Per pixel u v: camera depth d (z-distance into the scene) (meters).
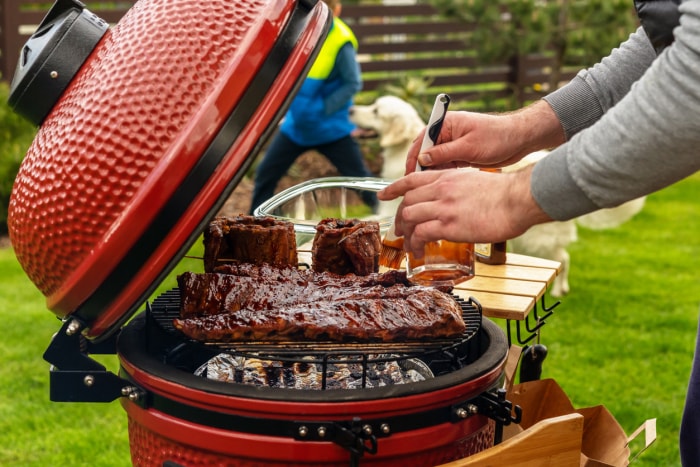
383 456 1.59
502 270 2.52
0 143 6.54
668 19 1.45
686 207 7.93
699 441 1.89
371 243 2.07
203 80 1.59
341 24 5.52
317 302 1.78
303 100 5.52
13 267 5.82
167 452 1.68
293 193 2.48
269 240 2.07
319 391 1.56
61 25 1.70
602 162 1.30
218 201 1.59
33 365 4.16
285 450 1.55
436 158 1.85
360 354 1.61
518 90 9.87
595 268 5.89
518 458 1.65
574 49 8.16
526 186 1.39
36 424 3.59
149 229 1.58
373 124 6.17
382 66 9.12
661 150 1.25
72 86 1.70
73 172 1.59
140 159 1.56
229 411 1.56
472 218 1.43
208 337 1.68
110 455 3.34
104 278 1.62
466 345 1.97
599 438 2.34
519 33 8.28
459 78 9.55
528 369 2.66
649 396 3.85
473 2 8.09
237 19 1.63
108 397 1.76
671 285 5.50
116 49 1.66
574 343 4.46
